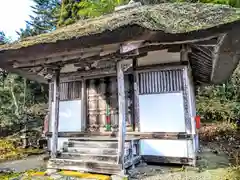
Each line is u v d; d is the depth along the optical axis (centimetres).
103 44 402
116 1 1313
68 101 680
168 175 442
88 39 402
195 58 587
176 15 425
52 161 495
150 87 563
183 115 523
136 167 504
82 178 421
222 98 1251
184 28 355
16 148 857
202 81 988
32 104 1299
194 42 386
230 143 908
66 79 687
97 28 404
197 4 514
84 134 645
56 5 2022
